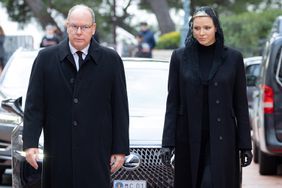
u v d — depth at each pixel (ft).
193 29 41.88
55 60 40.27
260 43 157.28
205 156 42.16
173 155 44.98
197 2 204.23
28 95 40.42
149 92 57.62
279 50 69.21
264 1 220.64
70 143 40.01
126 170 49.21
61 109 40.09
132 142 49.55
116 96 40.50
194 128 41.83
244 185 68.28
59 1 213.87
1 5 230.68
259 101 72.18
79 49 40.11
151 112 54.65
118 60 40.68
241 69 42.37
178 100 42.50
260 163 73.05
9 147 62.75
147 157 49.60
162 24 207.00
